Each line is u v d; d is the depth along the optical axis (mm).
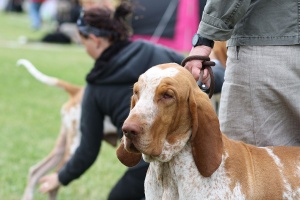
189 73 3252
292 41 3629
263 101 3756
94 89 5031
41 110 10789
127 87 4938
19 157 7676
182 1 16312
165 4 16000
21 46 20797
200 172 3242
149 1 15938
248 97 3773
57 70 15609
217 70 4828
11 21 30688
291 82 3674
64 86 6312
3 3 37875
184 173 3287
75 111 6098
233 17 3588
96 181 6969
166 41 16297
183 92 3141
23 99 11758
